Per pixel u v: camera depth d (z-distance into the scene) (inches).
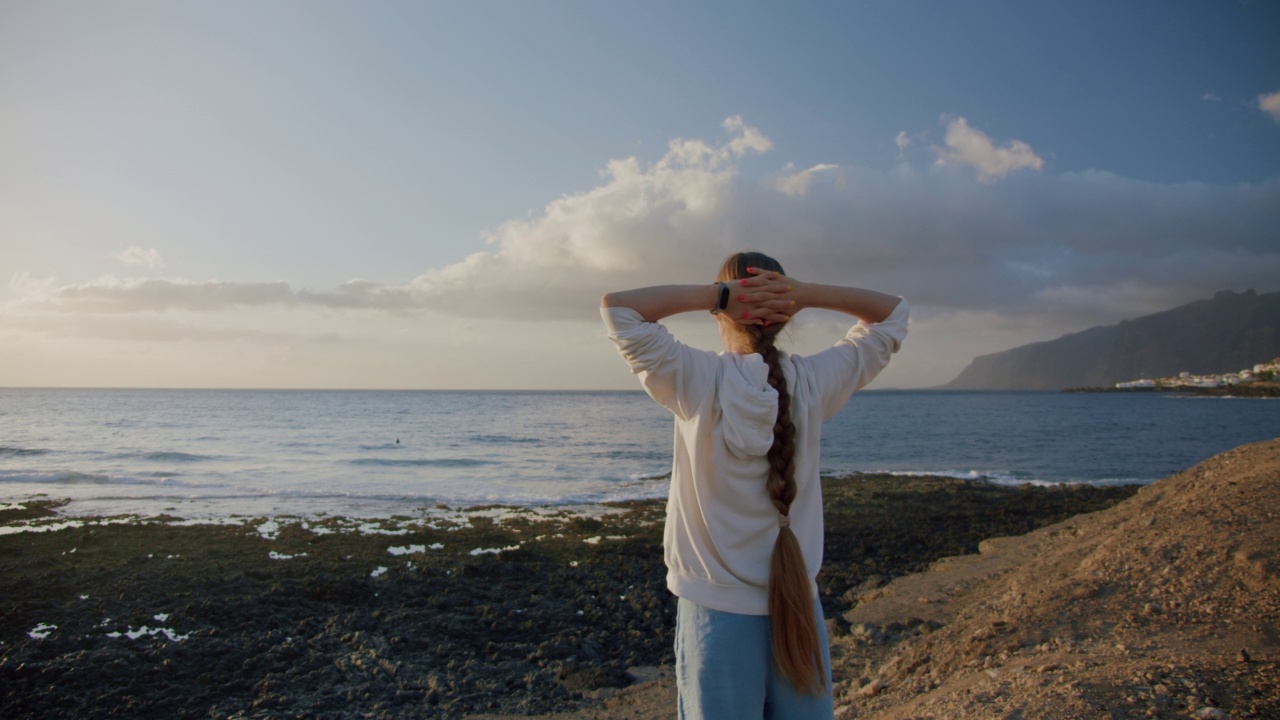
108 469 989.2
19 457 1138.7
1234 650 146.8
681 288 65.6
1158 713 118.2
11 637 275.9
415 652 282.4
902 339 71.6
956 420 2861.7
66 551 433.7
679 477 67.4
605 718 221.1
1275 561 186.2
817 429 67.5
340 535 502.9
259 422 2201.0
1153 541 226.2
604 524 586.9
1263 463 280.8
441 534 515.2
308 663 262.2
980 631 203.8
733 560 63.3
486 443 1544.0
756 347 67.8
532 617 329.1
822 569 439.8
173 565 394.9
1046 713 126.7
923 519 604.7
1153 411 3668.8
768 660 63.5
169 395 6550.2
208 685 241.9
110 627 287.9
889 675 215.6
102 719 216.2
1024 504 686.5
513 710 232.7
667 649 298.7
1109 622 185.9
